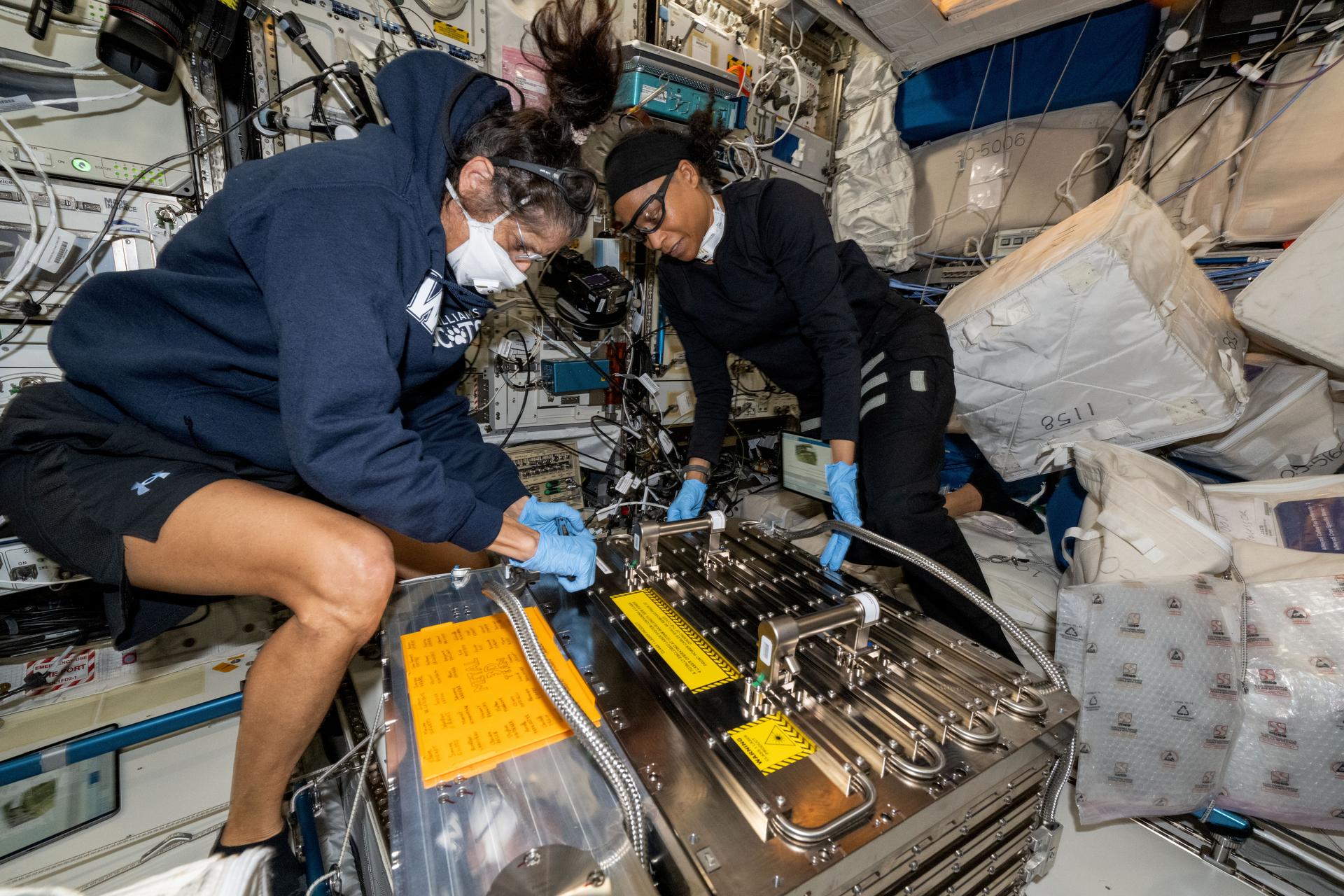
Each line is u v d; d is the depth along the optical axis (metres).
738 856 0.53
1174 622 0.99
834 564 1.23
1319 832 1.07
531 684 0.78
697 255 1.49
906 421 1.41
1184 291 1.54
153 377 0.82
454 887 0.52
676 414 2.68
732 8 2.55
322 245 0.67
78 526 0.80
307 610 0.76
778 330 1.63
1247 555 1.13
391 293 0.72
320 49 1.62
